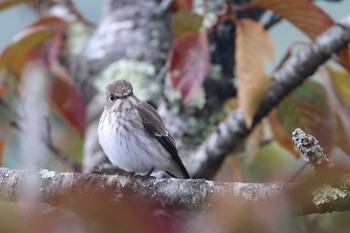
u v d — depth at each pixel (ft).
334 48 32.65
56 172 24.07
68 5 40.73
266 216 15.02
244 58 31.42
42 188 23.81
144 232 15.92
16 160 36.29
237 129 34.22
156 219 16.03
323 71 34.99
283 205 14.99
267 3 31.91
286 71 33.50
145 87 37.63
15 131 35.60
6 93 37.99
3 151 35.55
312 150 18.63
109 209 16.02
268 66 39.19
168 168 34.19
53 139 40.04
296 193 14.94
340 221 16.08
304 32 32.89
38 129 35.12
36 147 34.30
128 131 33.42
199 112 36.81
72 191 23.81
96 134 37.06
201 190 22.33
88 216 15.99
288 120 35.65
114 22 39.86
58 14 40.52
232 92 37.58
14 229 15.87
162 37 39.17
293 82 33.45
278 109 35.60
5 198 24.08
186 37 32.04
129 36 39.09
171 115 36.55
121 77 38.09
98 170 25.89
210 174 35.04
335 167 14.43
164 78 37.70
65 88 36.47
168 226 15.96
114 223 15.99
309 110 35.35
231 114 34.68
